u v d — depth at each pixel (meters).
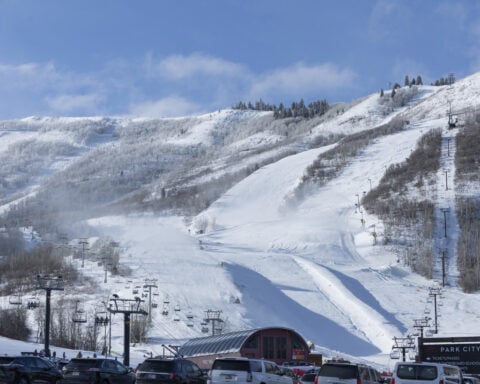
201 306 138.25
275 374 44.66
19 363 46.41
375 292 170.12
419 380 40.25
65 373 47.34
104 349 98.50
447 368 46.34
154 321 128.00
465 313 153.25
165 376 43.72
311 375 51.81
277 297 155.75
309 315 146.62
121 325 124.62
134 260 183.62
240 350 82.44
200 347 90.94
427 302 162.25
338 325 142.25
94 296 146.12
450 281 185.88
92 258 190.12
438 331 137.12
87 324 122.75
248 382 42.25
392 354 120.94
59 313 117.12
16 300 142.75
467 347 66.31
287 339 85.88
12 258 185.62
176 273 166.75
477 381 56.47
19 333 114.50
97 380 46.75
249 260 192.75
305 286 169.75
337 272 185.12
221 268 171.38
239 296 147.25
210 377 43.16
